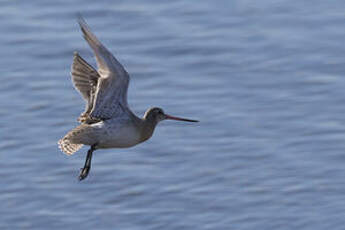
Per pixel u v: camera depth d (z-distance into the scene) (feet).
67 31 93.50
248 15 95.66
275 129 78.48
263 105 81.87
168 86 84.74
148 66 87.56
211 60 88.38
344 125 78.59
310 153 75.36
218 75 86.22
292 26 93.76
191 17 95.35
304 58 88.33
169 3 97.96
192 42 90.84
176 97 83.10
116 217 69.05
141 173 73.72
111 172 73.97
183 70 86.99
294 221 68.08
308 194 70.74
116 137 47.62
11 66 88.28
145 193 71.36
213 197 70.69
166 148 76.59
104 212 69.72
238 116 80.28
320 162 74.18
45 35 92.84
